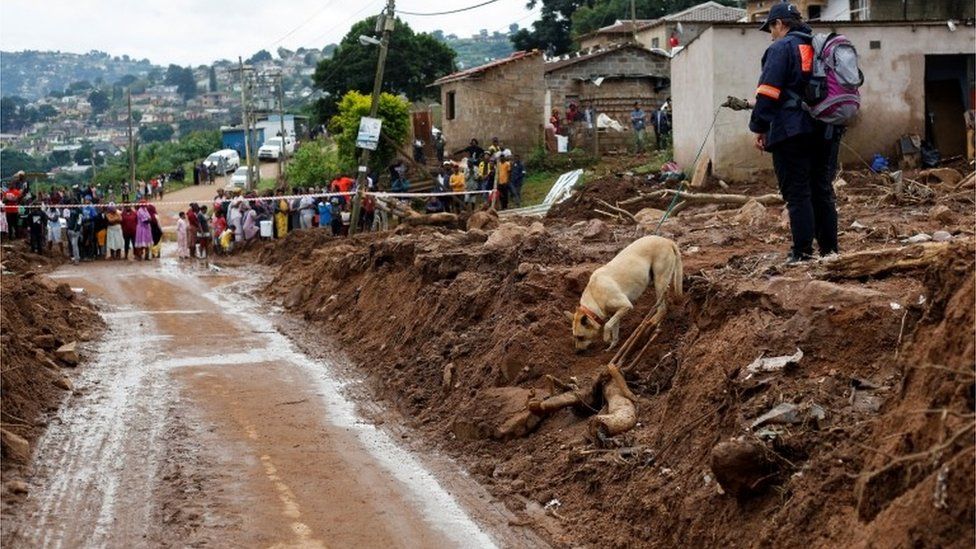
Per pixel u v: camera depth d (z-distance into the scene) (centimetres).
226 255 3419
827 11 3834
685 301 1175
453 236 1894
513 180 3050
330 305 2061
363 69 5934
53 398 1418
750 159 2583
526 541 925
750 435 795
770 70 978
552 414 1154
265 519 984
